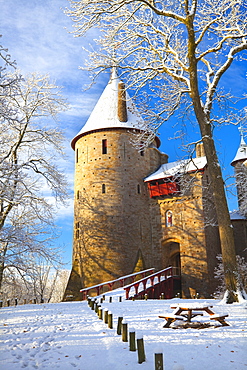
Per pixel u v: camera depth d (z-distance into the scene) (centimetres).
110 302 1795
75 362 736
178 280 3494
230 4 1727
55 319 1248
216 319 964
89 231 3325
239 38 1831
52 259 1962
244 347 777
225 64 1700
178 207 3281
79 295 3222
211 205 3381
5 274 1947
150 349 786
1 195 1786
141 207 3422
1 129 2153
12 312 1531
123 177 3409
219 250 3503
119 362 718
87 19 1708
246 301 1399
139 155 3550
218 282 3119
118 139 3491
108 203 3331
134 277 3133
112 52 1858
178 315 1016
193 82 1655
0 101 1548
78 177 3588
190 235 3144
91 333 973
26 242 1831
